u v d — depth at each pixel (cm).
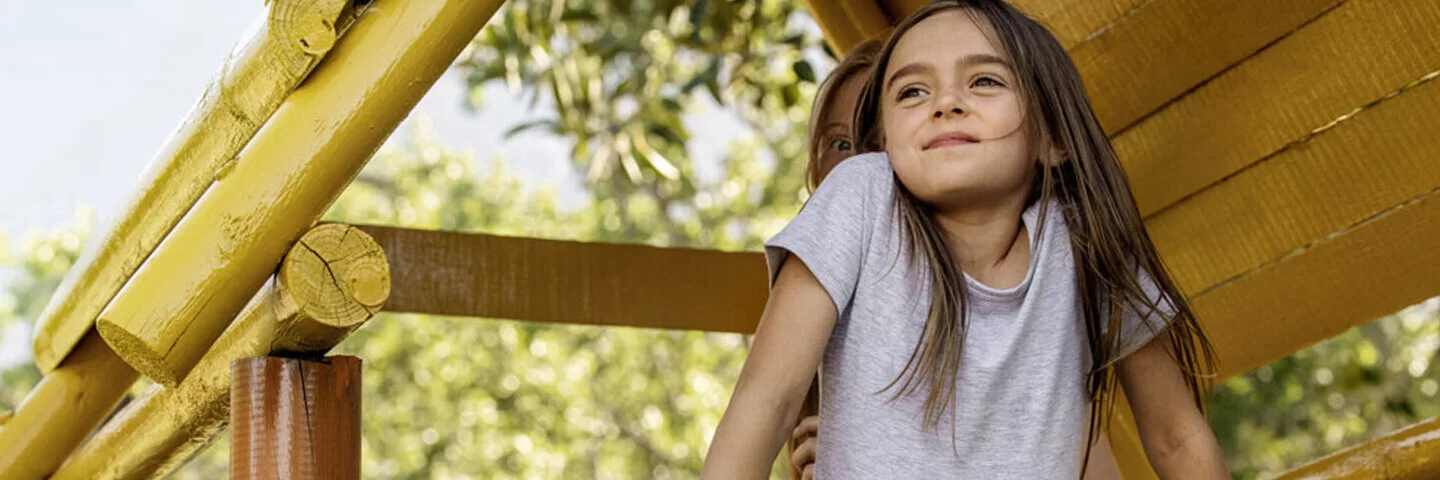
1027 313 189
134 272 224
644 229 1411
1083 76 278
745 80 569
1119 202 201
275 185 195
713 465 181
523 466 1318
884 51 206
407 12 194
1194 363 213
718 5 543
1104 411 275
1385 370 1035
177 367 204
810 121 270
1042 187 198
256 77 197
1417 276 268
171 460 270
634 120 617
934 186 188
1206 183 278
